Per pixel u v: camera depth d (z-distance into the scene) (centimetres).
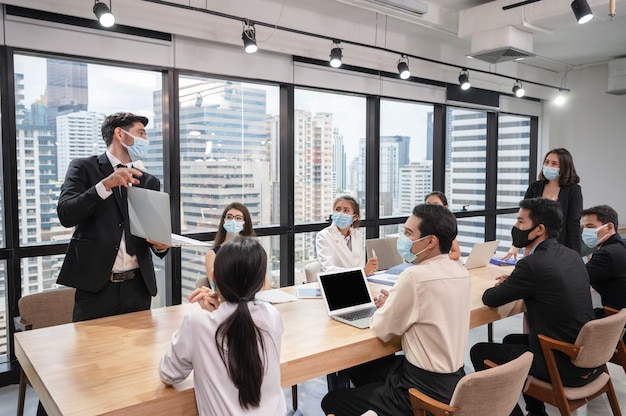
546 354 213
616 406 235
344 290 232
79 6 319
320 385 319
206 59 386
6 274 316
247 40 357
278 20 420
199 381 131
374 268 297
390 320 183
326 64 463
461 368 181
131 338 190
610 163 671
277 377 137
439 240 185
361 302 234
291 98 446
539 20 399
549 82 709
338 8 437
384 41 507
